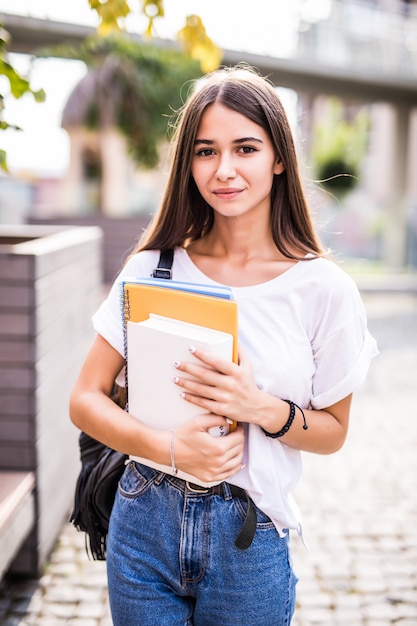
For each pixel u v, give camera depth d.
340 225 15.57
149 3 2.75
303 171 1.47
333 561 2.86
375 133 19.95
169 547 1.25
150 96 9.28
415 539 3.08
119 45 8.96
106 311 1.33
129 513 1.29
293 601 1.33
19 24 8.66
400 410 5.20
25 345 2.45
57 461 2.87
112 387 1.36
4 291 2.41
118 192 11.62
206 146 1.23
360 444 4.41
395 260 14.25
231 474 1.17
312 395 1.30
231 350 1.13
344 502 3.49
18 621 2.39
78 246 3.26
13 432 2.50
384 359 7.00
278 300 1.26
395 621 2.44
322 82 12.53
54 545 2.93
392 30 12.55
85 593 2.57
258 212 1.30
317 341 1.27
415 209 14.07
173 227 1.37
